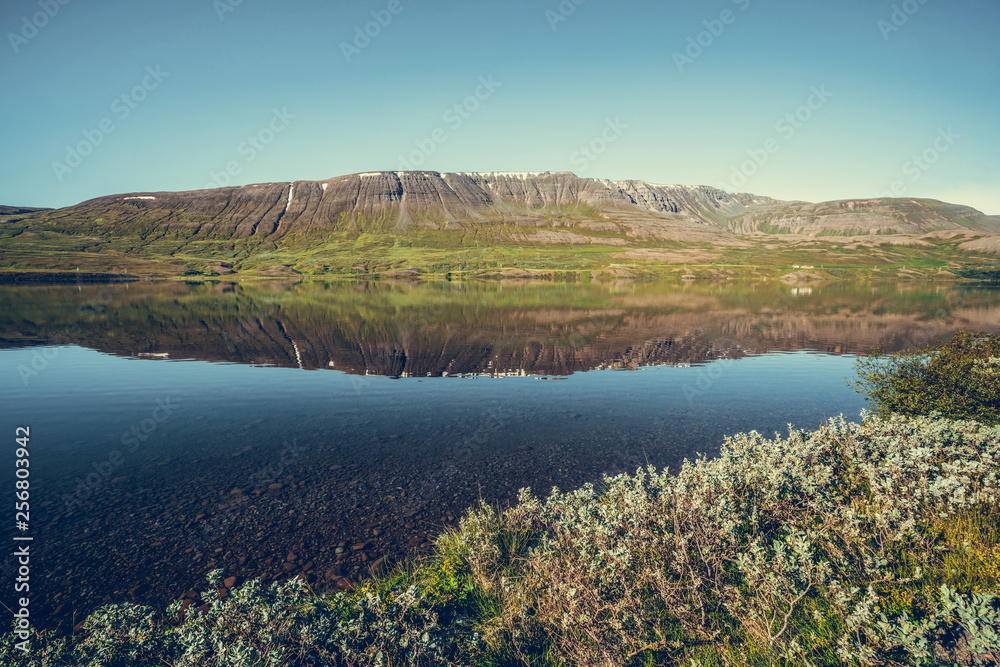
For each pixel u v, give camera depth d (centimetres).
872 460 864
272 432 1584
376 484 1192
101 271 16625
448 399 1980
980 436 877
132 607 618
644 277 16788
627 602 588
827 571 576
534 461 1339
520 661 584
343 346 3294
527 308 6238
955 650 486
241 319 4922
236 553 900
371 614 607
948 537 647
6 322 4666
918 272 17012
